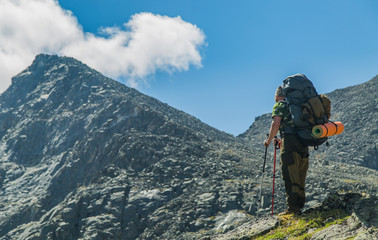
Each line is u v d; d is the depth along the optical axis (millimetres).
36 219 122000
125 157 126562
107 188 103812
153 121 158000
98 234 86500
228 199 90625
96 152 146875
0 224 119688
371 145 172500
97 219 91938
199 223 83250
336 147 178875
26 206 126938
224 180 106000
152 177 112000
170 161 120688
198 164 119500
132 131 149750
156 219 88562
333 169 126875
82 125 180250
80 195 106188
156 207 94875
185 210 89812
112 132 154750
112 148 139250
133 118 160750
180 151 131000
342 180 105000
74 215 97938
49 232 95438
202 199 93312
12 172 164875
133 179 112000
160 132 152125
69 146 171750
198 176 110188
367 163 164625
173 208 92625
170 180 108938
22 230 110562
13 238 106000
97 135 153125
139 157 125062
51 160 168250
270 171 115375
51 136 188250
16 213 123750
